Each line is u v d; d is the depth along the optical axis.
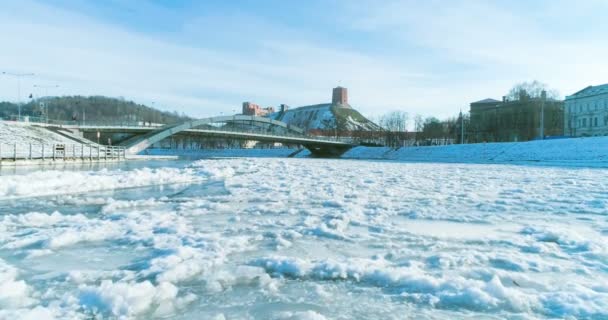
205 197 12.23
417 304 4.22
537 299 4.25
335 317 3.93
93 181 15.66
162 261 5.42
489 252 6.12
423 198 12.24
